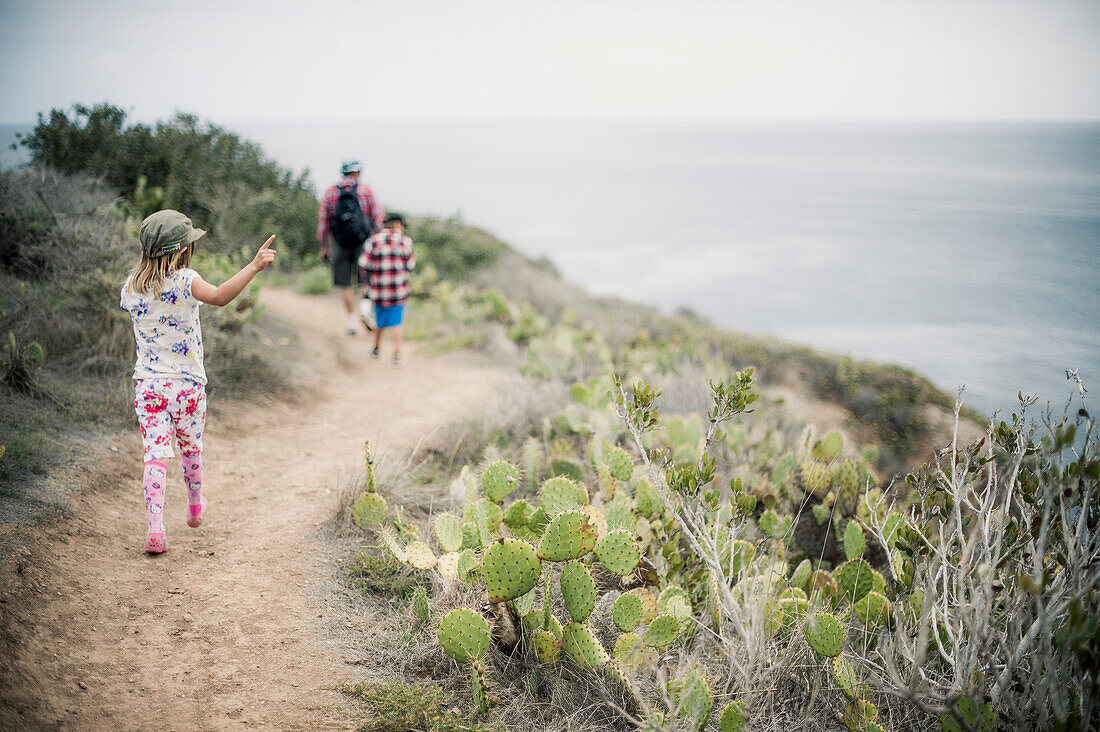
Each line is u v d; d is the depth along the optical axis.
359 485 4.18
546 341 9.11
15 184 6.78
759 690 2.75
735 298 46.88
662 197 137.12
